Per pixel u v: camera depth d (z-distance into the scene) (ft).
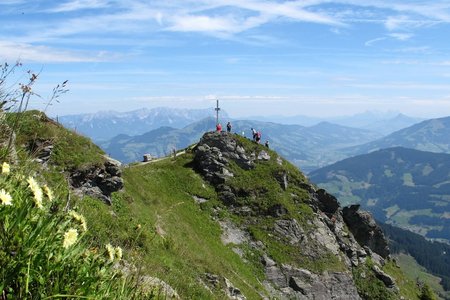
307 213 178.29
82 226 15.20
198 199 164.25
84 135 89.92
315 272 157.17
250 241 156.56
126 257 20.94
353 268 178.19
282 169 187.83
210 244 138.10
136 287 16.49
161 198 142.51
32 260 11.82
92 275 13.85
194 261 94.38
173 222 123.75
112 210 83.10
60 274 12.65
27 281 10.96
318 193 196.03
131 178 132.05
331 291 157.69
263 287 136.56
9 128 19.98
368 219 212.43
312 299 150.51
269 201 172.65
